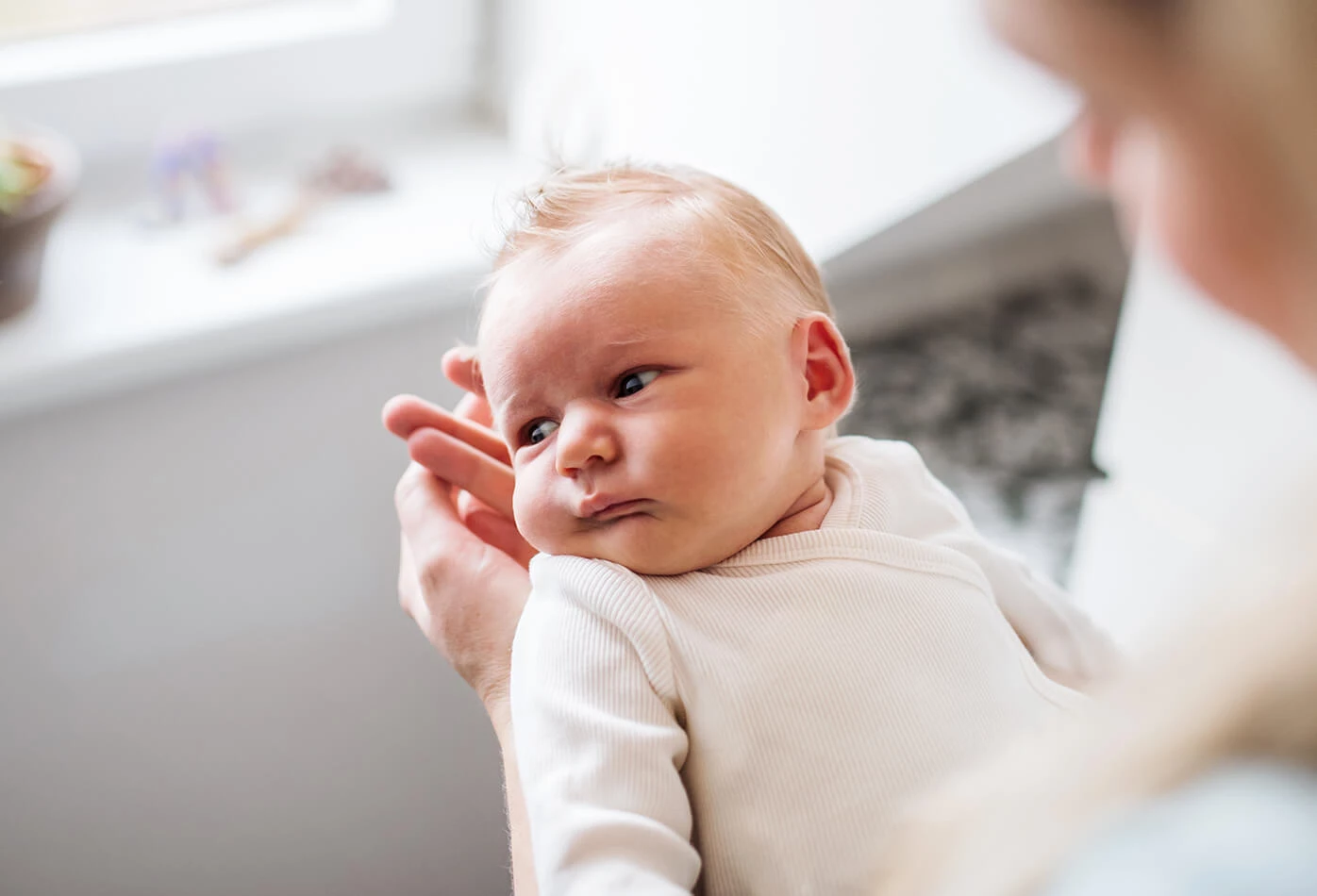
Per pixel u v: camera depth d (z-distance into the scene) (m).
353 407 1.27
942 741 0.66
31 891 1.29
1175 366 1.03
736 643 0.67
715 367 0.68
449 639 0.81
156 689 1.29
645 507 0.67
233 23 1.34
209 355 1.16
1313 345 0.28
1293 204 0.27
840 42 1.13
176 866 1.36
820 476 0.76
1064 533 1.20
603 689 0.66
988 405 1.33
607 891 0.58
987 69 1.04
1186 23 0.26
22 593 1.18
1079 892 0.30
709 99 1.25
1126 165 0.31
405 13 1.38
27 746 1.23
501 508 0.85
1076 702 0.73
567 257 0.71
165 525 1.22
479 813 1.52
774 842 0.65
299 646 1.34
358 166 1.35
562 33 1.35
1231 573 0.30
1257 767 0.29
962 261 1.39
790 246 0.76
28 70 1.24
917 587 0.71
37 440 1.13
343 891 1.47
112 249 1.24
